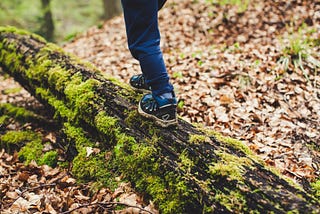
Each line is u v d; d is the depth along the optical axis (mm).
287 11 6777
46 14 11523
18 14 11133
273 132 3898
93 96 3562
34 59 4418
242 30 6582
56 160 3746
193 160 2770
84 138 3613
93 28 8781
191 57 5730
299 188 2494
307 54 5207
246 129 3975
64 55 4375
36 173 3623
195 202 2578
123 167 3133
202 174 2666
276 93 4586
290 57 5176
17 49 4680
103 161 3334
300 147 3666
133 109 3275
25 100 5242
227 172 2586
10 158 3910
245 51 5660
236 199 2447
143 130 3100
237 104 4402
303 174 3264
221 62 5375
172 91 2977
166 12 7770
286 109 4309
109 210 2898
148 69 2834
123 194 2998
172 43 6594
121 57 6383
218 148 2850
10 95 5922
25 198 3230
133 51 2834
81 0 15109
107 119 3312
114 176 3186
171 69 5434
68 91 3762
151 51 2799
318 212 2264
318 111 4238
